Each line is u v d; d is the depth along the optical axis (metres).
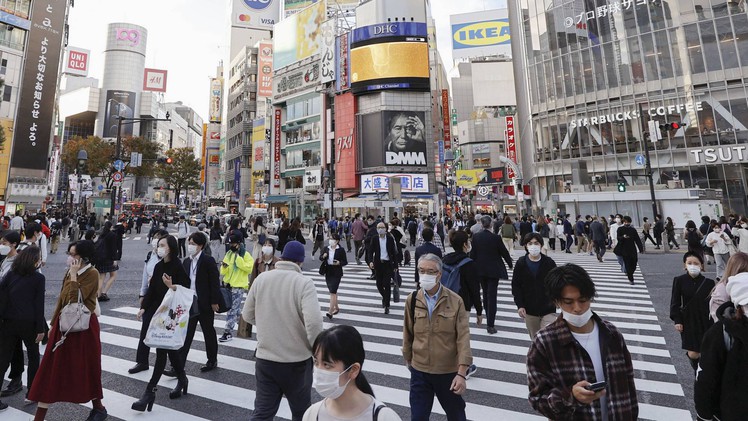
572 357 1.88
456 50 78.06
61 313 3.46
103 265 8.80
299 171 45.44
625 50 32.56
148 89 111.00
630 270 10.84
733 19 28.70
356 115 40.03
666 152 30.36
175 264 4.32
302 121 45.53
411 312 3.12
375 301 9.27
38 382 3.38
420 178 38.25
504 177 43.25
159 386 4.51
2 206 35.84
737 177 27.80
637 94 31.88
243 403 4.08
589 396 1.68
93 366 3.57
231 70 71.56
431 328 2.98
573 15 35.47
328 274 7.89
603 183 33.12
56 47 44.31
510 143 54.03
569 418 1.79
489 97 92.00
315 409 1.67
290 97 47.12
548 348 1.94
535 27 38.31
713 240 9.97
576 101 35.06
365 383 1.65
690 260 3.97
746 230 11.02
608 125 33.19
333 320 7.58
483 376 4.82
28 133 41.88
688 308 3.95
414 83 38.09
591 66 34.28
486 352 5.69
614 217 20.33
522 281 4.96
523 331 6.76
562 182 35.56
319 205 40.22
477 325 7.15
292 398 2.96
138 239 26.56
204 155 92.00
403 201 37.56
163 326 3.85
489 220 8.45
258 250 10.65
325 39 43.00
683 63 30.17
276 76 49.00
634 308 8.29
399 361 5.38
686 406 3.94
